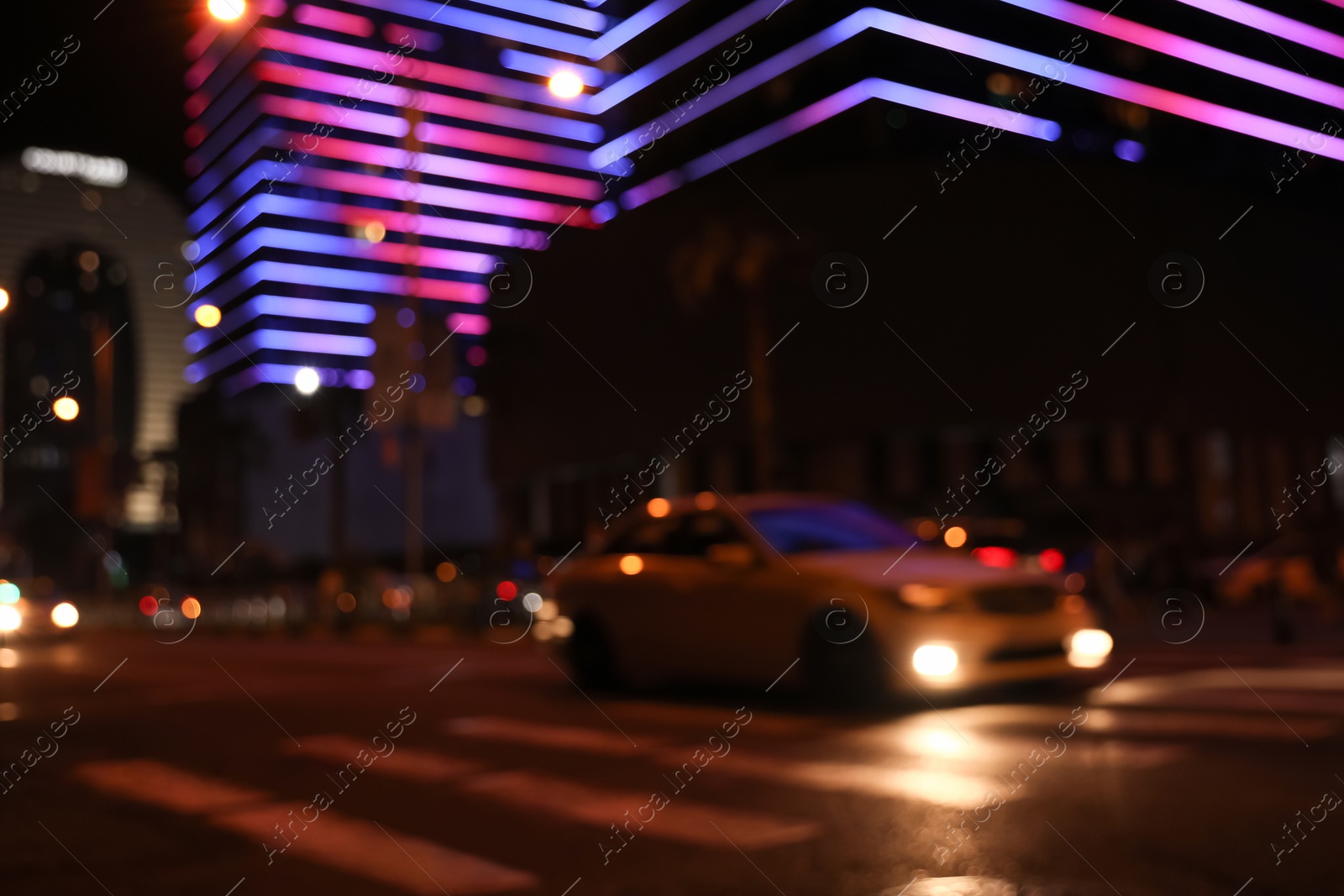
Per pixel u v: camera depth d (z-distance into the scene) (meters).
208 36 108.62
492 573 28.28
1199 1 55.19
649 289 49.59
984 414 43.41
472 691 11.64
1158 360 44.22
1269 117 55.91
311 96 100.19
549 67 103.19
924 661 8.61
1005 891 4.24
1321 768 6.07
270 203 97.38
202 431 59.78
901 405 44.00
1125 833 4.97
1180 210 45.62
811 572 9.32
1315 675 9.85
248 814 6.27
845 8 57.62
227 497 59.19
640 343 49.81
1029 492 43.50
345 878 4.89
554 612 11.56
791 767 6.82
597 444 51.22
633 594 10.74
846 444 45.28
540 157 103.38
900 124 56.19
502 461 56.78
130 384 130.50
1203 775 6.02
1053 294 43.69
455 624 27.48
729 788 6.32
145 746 8.77
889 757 6.98
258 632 31.17
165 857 5.41
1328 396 49.88
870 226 44.78
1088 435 44.41
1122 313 44.00
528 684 12.12
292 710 10.59
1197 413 44.84
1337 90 56.38
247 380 94.19
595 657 11.14
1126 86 54.00
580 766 7.23
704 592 10.05
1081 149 51.78
